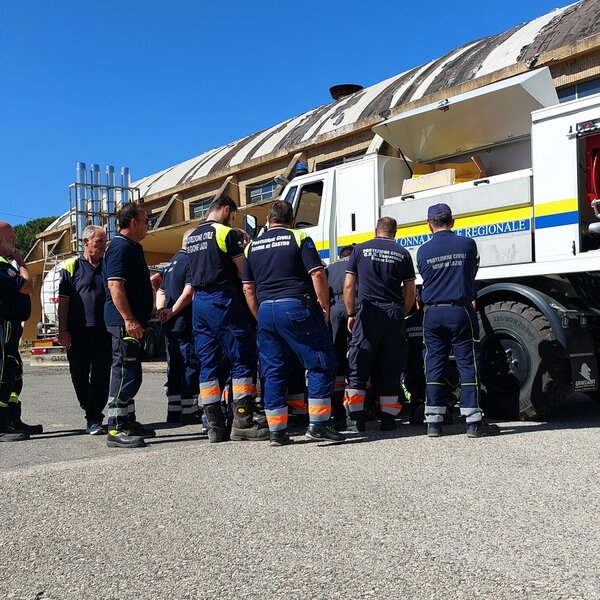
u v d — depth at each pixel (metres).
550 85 7.11
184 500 3.84
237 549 3.07
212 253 5.53
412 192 7.49
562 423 6.14
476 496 3.74
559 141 6.11
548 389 6.05
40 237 27.98
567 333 6.00
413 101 15.18
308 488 4.00
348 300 5.92
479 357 5.57
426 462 4.57
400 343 5.95
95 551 3.11
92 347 6.60
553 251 6.13
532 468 4.32
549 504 3.57
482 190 6.70
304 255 5.31
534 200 6.27
